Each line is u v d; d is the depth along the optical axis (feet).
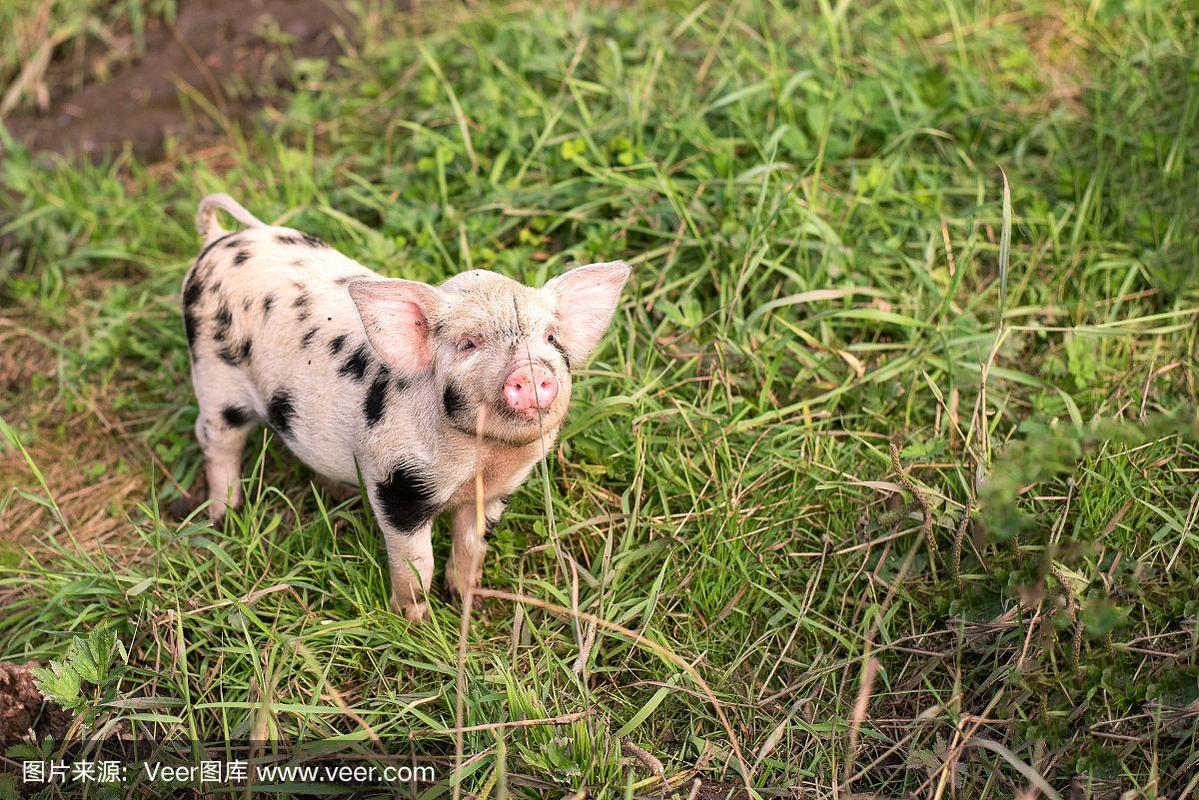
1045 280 18.21
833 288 17.66
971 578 14.32
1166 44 21.33
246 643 14.10
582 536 15.49
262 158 22.20
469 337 12.37
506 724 12.57
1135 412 16.35
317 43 24.94
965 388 16.56
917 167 19.25
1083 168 19.26
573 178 19.27
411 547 13.96
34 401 18.60
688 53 21.76
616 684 14.32
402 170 20.10
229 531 15.76
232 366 14.89
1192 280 17.65
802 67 21.21
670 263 17.69
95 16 25.98
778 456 15.85
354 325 13.99
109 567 14.93
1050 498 14.99
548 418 12.19
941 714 13.66
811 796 13.15
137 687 14.03
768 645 14.51
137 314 18.78
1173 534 14.83
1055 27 22.66
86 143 23.32
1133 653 13.84
